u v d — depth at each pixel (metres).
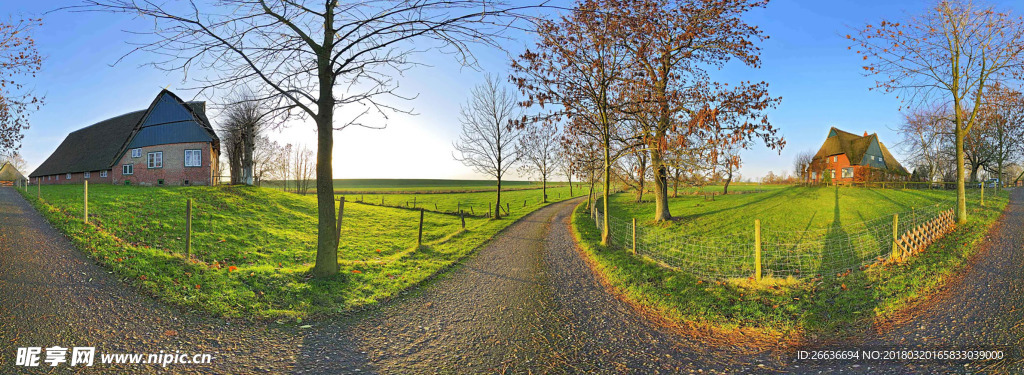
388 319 7.82
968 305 7.93
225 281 8.82
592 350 6.43
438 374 5.53
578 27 13.88
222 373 5.27
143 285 7.96
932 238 13.88
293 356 5.95
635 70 16.94
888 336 6.72
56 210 14.79
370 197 53.56
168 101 34.62
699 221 23.09
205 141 33.97
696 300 8.56
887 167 55.41
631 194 53.53
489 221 28.98
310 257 15.70
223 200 24.83
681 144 14.90
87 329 6.18
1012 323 6.93
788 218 21.61
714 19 17.53
